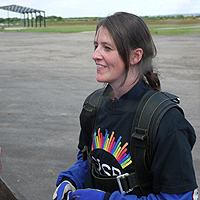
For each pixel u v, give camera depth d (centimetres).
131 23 82
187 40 1416
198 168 290
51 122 429
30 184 270
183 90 601
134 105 88
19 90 623
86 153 110
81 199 91
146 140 81
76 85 665
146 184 86
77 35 2458
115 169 89
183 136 80
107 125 92
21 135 380
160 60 967
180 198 78
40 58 1126
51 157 320
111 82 88
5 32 3369
